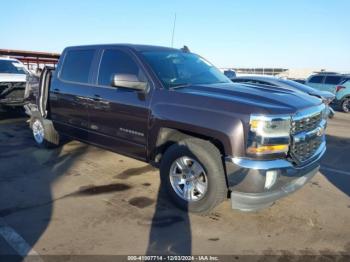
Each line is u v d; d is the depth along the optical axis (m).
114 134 4.81
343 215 4.13
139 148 4.50
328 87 17.27
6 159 6.05
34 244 3.35
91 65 5.22
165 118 4.02
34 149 6.71
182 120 3.85
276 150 3.46
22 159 6.06
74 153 6.44
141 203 4.31
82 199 4.41
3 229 3.62
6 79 9.12
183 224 3.80
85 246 3.33
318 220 3.98
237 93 3.93
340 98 16.72
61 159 6.08
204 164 3.77
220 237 3.55
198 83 4.56
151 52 4.73
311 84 18.06
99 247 3.32
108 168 5.63
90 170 5.52
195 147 3.83
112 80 4.32
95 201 4.36
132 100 4.43
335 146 8.12
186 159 3.98
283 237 3.59
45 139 6.55
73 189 4.73
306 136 3.75
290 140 3.55
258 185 3.43
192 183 3.99
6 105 9.16
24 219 3.85
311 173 4.01
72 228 3.66
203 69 5.04
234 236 3.58
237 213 4.09
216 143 3.81
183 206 4.05
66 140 7.33
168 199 4.43
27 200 4.36
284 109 3.53
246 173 3.42
